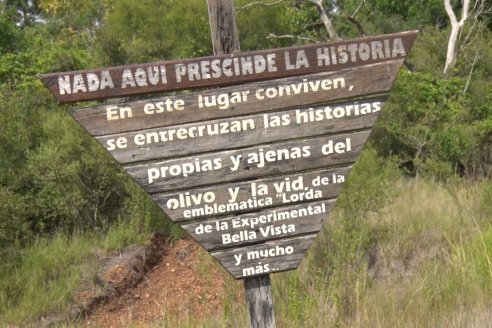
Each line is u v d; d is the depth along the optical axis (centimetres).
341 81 363
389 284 646
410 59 1919
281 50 358
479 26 2002
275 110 361
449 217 848
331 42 361
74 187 870
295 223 368
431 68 1883
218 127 357
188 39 1773
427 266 688
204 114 356
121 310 730
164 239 886
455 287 601
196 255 833
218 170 359
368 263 715
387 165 998
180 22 1786
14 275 727
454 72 1766
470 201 906
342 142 366
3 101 977
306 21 2159
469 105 1405
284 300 588
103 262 800
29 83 1181
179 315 659
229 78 355
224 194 361
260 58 356
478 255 655
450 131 1205
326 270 650
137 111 351
